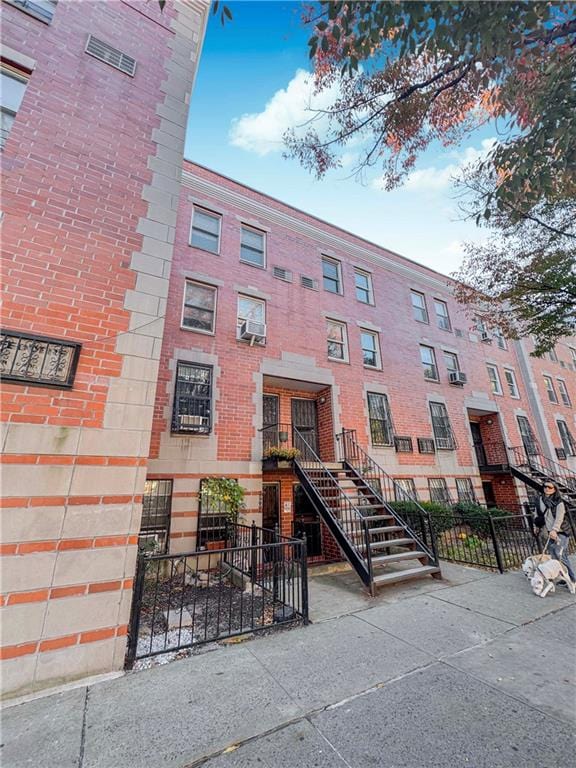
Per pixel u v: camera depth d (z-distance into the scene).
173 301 8.20
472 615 4.33
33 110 4.30
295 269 10.79
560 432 16.94
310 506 9.09
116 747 2.16
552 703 2.51
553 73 3.51
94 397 3.63
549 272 7.71
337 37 3.36
